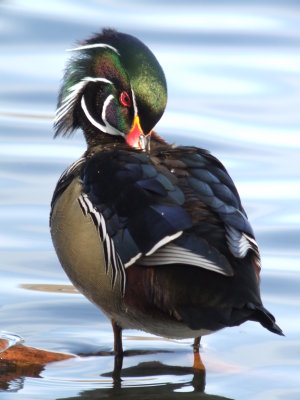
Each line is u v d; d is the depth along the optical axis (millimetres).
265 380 10844
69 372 11156
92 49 12953
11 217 15531
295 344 11812
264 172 17484
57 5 24875
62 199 11562
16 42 22953
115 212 10680
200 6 25266
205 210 10320
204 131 19188
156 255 10117
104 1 25359
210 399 10391
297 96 20703
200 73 21688
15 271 13812
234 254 9812
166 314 10578
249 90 21031
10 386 10703
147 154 11305
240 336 12172
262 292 13211
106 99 12828
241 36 23453
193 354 11703
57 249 11680
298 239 14914
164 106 12352
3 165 17594
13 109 20156
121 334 11797
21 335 12062
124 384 10797
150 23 23984
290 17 24562
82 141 18891
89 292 11336
